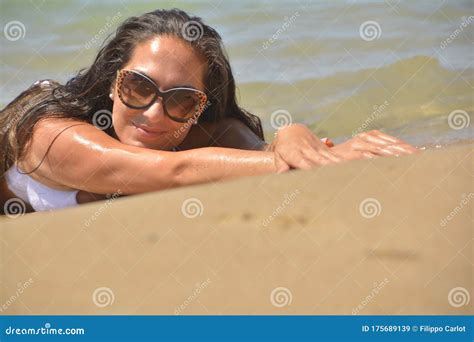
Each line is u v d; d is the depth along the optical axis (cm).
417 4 783
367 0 788
